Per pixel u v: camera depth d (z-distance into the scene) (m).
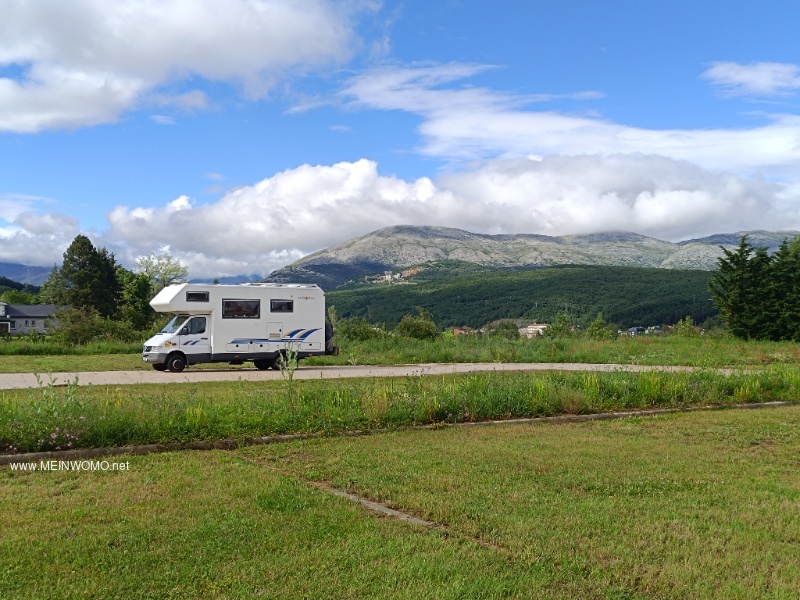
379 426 11.57
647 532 6.11
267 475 8.01
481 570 5.16
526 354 30.95
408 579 4.98
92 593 4.69
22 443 9.03
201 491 7.27
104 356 30.80
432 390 13.36
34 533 5.85
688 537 6.00
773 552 5.72
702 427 12.33
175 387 17.56
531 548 5.65
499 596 4.75
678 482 7.99
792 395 16.52
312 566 5.18
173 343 23.09
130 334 37.44
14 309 96.31
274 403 11.72
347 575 5.03
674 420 13.17
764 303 46.38
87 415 9.70
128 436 9.66
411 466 8.59
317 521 6.26
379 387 13.91
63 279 69.25
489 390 13.36
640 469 8.62
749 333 47.50
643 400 14.84
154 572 5.05
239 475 7.99
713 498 7.31
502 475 8.13
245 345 23.98
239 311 23.89
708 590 4.91
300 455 9.33
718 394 15.95
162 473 8.07
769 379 17.16
